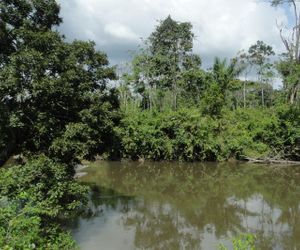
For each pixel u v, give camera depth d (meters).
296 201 19.95
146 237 13.91
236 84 46.28
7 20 13.70
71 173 14.63
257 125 36.41
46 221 11.50
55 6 14.62
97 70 14.83
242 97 59.28
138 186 23.70
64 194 12.85
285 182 25.53
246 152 35.91
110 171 29.52
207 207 18.61
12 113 13.09
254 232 14.74
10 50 13.74
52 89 12.98
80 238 13.52
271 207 18.69
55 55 13.38
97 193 21.30
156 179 26.47
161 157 35.84
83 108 14.30
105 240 13.40
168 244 13.27
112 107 15.41
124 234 14.14
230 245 13.14
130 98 50.34
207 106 38.91
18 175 11.19
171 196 20.94
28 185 11.19
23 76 12.86
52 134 13.95
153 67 51.38
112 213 16.98
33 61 12.73
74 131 13.52
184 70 52.75
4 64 13.39
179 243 13.40
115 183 24.58
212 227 15.41
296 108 36.12
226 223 15.98
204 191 22.42
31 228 8.16
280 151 35.62
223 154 35.53
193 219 16.48
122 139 34.00
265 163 35.00
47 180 12.00
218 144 35.22
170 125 34.78
